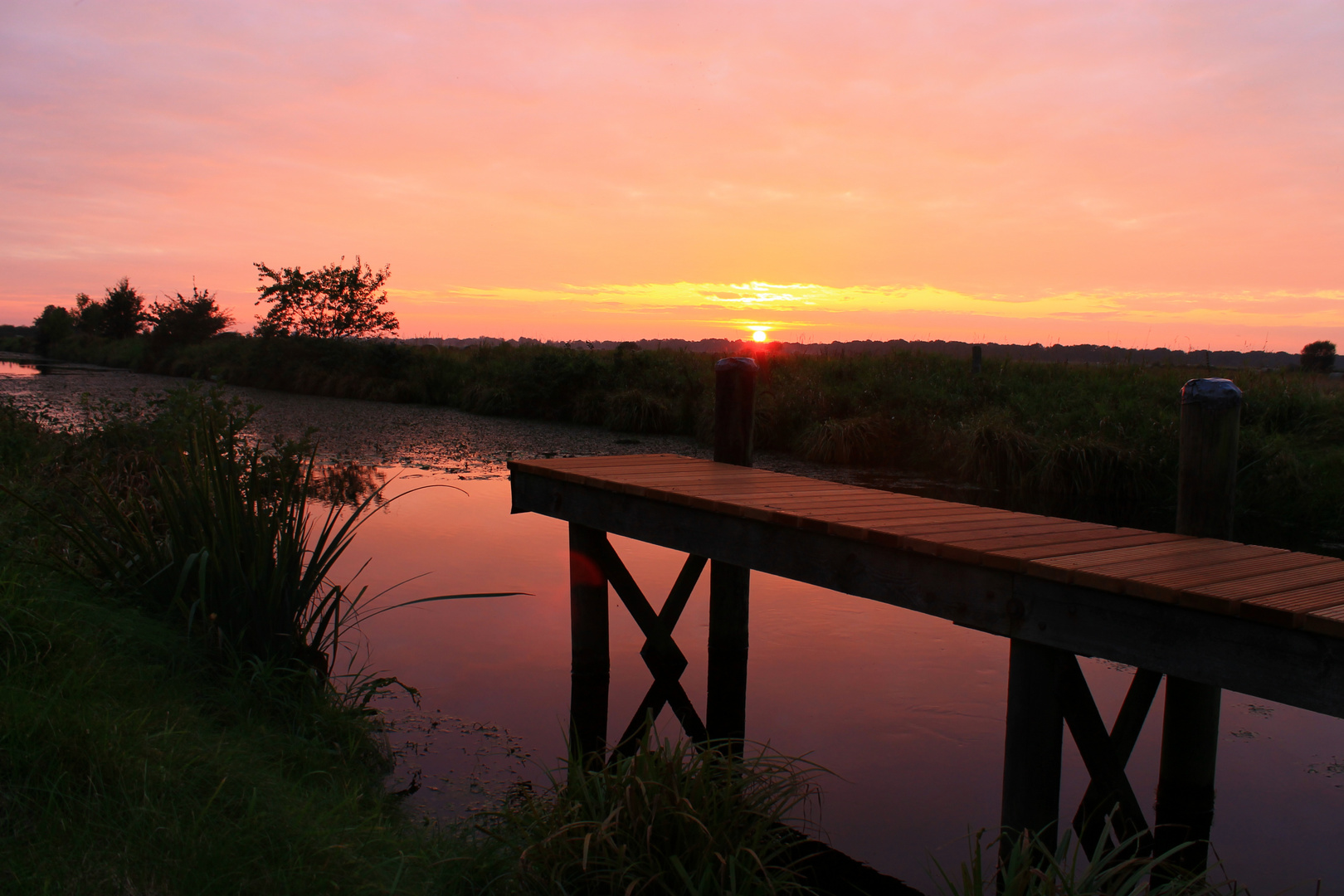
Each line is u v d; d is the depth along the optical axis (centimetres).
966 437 1113
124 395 1792
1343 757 382
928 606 311
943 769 363
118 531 412
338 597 413
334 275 2477
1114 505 935
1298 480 895
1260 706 440
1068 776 371
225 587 373
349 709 369
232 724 315
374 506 839
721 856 251
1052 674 281
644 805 268
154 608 377
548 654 483
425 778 343
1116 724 338
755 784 313
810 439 1255
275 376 2338
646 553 701
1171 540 324
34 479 512
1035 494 995
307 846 222
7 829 187
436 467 1070
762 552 374
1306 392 1131
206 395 514
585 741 382
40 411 967
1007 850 286
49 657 268
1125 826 310
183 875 190
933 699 432
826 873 294
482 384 1872
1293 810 339
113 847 190
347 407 1847
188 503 390
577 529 475
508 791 334
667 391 1590
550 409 1689
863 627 541
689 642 518
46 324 4694
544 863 256
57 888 171
